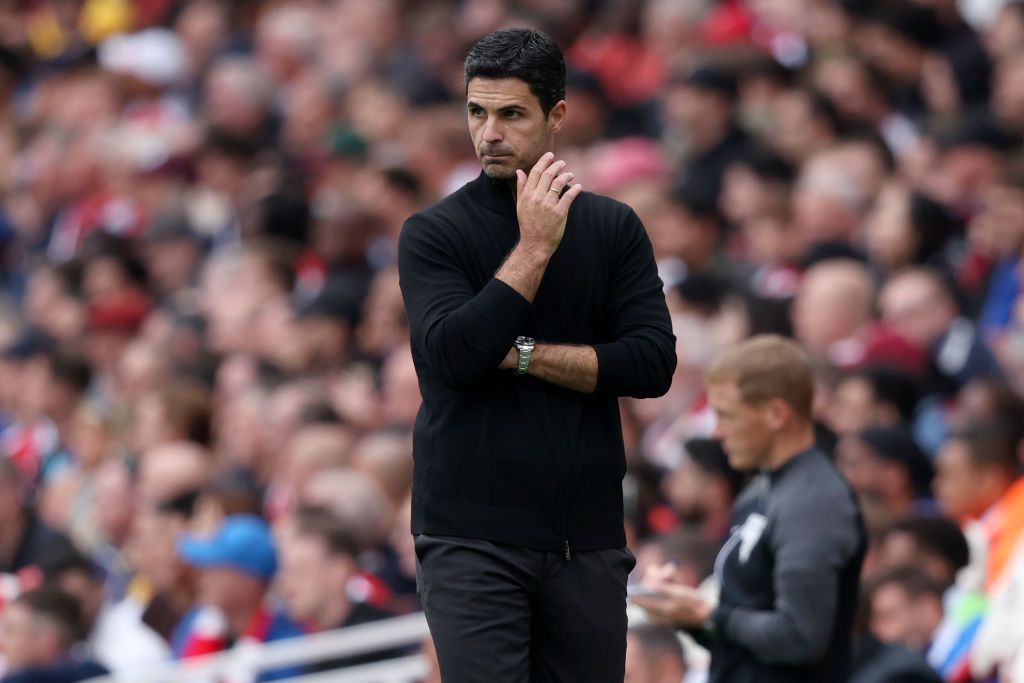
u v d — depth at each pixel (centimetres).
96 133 5650
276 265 4112
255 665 2575
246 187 4922
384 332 3728
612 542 1538
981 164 3703
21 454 4216
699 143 4016
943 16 4450
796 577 1867
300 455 3156
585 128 4544
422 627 2509
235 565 2778
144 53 6184
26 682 2839
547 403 1507
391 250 4275
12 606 2886
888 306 3184
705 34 4734
